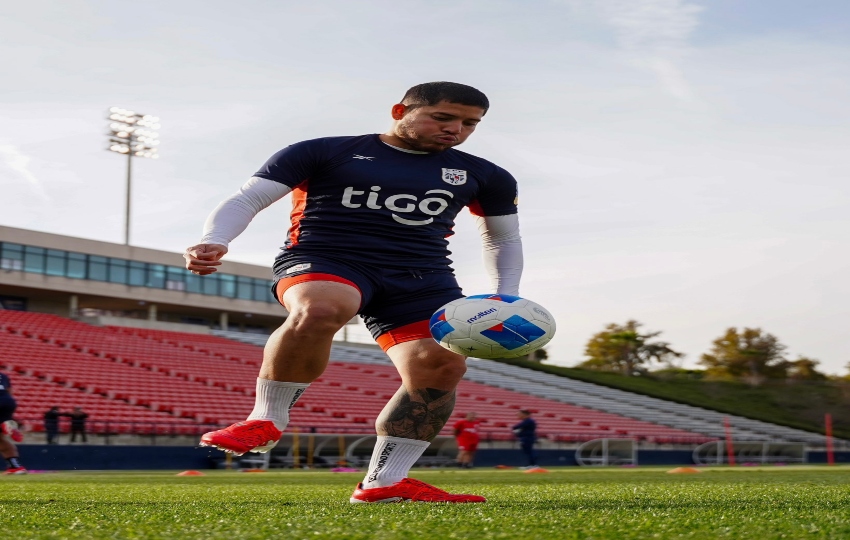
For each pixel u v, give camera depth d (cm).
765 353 5869
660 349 5888
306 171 366
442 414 373
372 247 363
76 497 471
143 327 3812
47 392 2219
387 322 375
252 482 866
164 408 2305
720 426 3806
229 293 4231
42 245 3656
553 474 1228
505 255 420
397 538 202
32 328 3095
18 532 222
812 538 203
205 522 251
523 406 3375
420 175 375
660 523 241
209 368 2959
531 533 212
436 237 380
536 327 326
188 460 1881
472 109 368
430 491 372
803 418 4619
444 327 329
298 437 2094
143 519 265
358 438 2262
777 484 643
